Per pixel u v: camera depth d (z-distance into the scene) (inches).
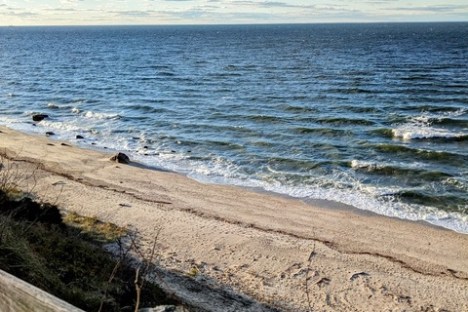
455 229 558.9
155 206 606.9
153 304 306.8
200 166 816.9
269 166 802.8
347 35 6796.3
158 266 433.7
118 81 1898.4
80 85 1801.2
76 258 345.7
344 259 478.0
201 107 1298.0
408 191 666.2
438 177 716.7
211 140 967.0
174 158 865.5
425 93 1456.7
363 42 4606.3
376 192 673.6
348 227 563.5
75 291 255.6
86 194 642.8
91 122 1171.9
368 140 925.2
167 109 1285.7
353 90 1528.1
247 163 823.1
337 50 3494.1
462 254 497.7
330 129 997.8
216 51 3656.5
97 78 2006.6
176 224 546.9
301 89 1569.9
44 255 320.5
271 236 525.3
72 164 804.6
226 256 472.4
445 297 414.3
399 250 504.1
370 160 805.9
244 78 1903.3
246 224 562.3
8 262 249.0
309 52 3346.5
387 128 999.6
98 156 871.7
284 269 451.8
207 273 433.7
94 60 2945.4
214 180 746.8
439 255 494.9
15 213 408.5
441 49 3417.8
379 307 396.8
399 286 430.0
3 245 262.2
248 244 499.8
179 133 1033.5
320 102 1327.5
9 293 102.2
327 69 2182.6
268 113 1190.3
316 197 666.2
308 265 462.0
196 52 3585.1
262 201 649.6
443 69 2129.7
